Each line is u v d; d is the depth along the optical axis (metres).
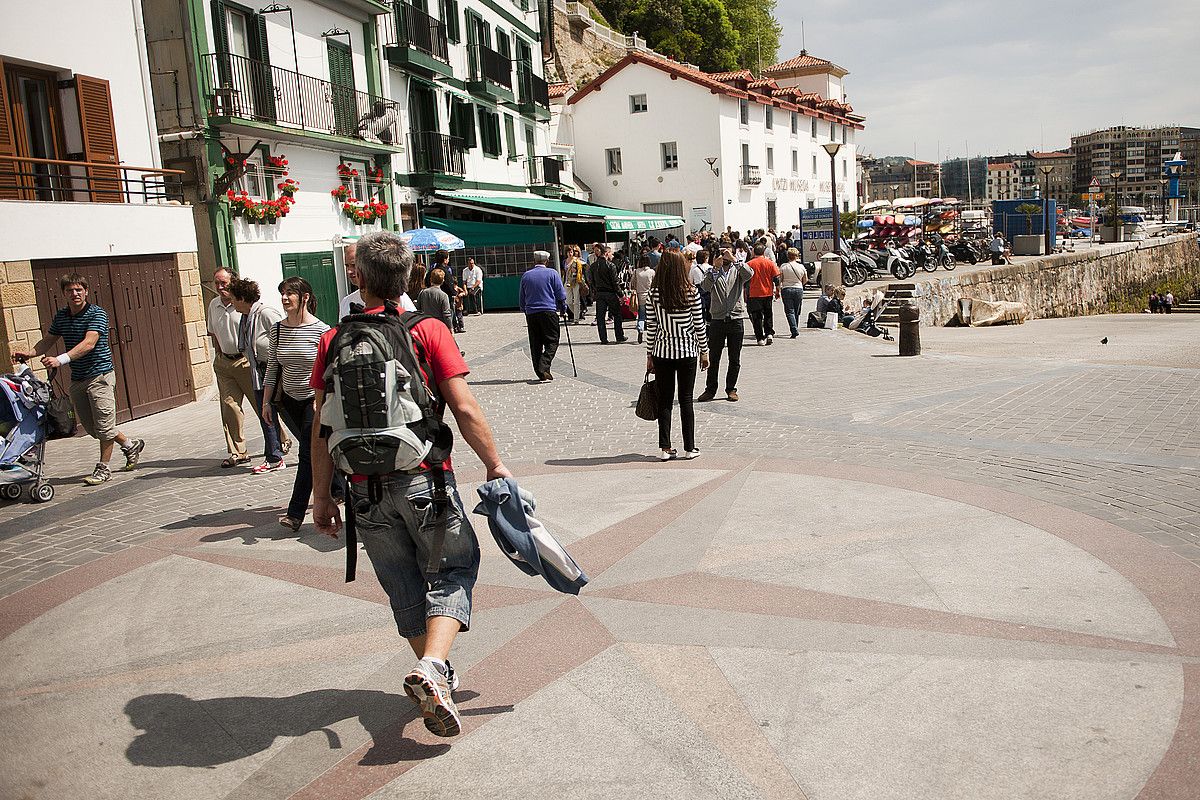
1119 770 3.01
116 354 11.74
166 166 16.64
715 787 3.01
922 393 10.30
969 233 48.91
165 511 6.97
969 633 4.05
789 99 52.94
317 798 3.07
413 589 3.31
